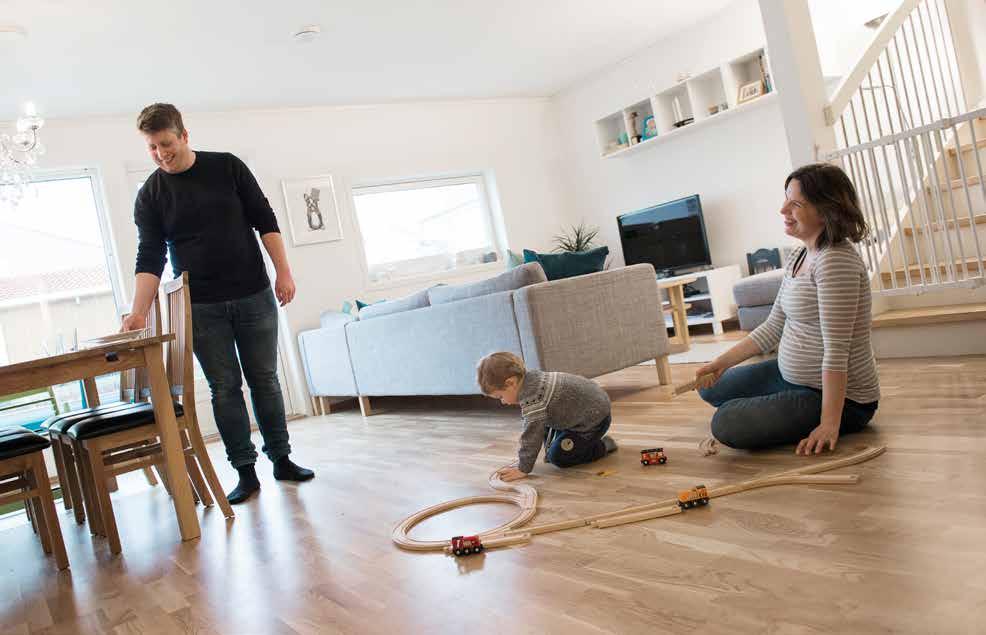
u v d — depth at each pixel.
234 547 2.21
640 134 6.71
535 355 3.28
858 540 1.37
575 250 7.19
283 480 3.13
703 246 6.22
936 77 4.48
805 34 3.49
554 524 1.76
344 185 6.28
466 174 7.12
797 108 3.48
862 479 1.70
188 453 2.59
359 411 5.50
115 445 2.42
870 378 2.03
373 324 4.50
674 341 5.68
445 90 6.52
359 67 5.43
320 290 6.03
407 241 6.77
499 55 5.84
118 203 5.29
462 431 3.61
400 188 6.76
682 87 6.16
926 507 1.47
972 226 2.98
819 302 1.94
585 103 7.25
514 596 1.42
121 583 2.04
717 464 2.07
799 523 1.50
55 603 1.96
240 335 3.02
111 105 5.11
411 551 1.83
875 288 3.53
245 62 4.86
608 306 3.54
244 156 5.87
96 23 3.89
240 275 2.96
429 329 3.93
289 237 5.93
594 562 1.51
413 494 2.46
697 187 6.45
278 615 1.58
